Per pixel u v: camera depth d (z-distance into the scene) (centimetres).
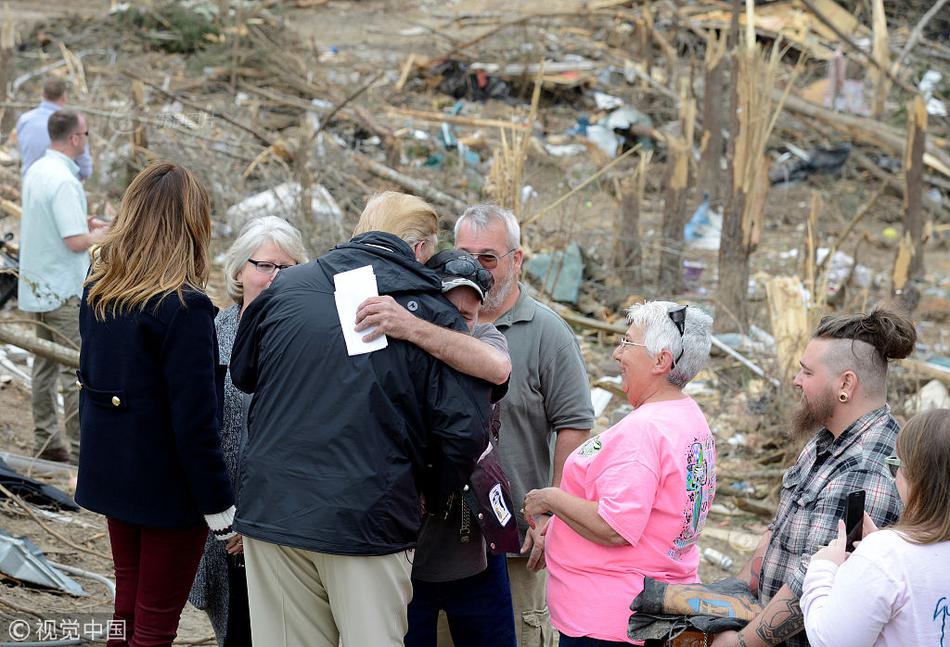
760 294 1165
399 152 1404
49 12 2203
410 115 1748
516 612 421
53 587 480
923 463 264
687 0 2225
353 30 2341
